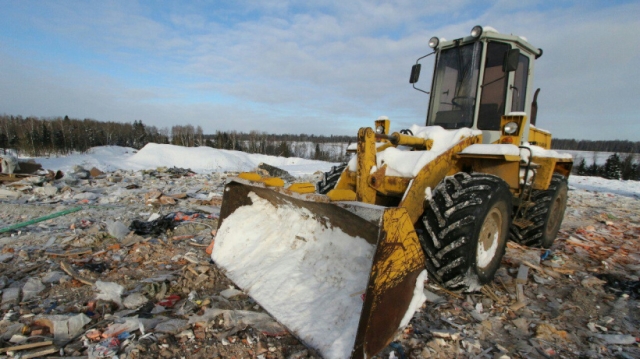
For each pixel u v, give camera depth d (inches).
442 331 98.6
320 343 81.2
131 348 87.4
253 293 107.1
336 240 105.8
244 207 142.3
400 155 129.0
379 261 76.2
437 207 111.7
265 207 136.6
